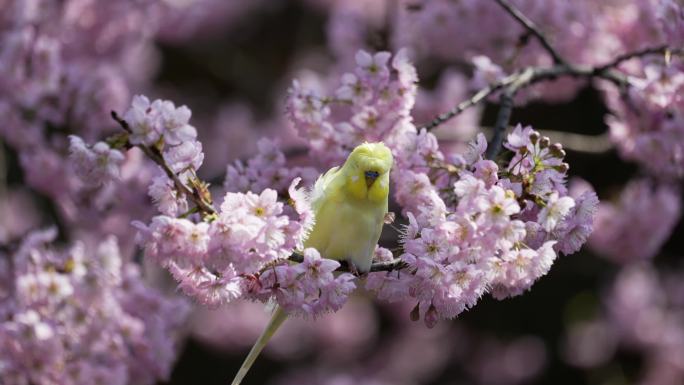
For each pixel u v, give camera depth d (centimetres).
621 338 1805
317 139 702
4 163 1348
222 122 1780
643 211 1152
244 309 1811
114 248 841
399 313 1927
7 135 1088
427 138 628
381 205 548
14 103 1062
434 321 546
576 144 1034
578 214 538
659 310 1800
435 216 519
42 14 1122
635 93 845
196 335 1802
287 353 1869
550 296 1922
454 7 1067
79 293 827
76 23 1231
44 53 1046
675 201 1152
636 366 1812
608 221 1162
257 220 485
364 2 1789
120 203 1040
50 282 815
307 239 551
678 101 788
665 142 898
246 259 488
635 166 1652
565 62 830
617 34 1010
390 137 677
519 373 1925
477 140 554
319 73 1827
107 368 855
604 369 1820
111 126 1116
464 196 509
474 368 1934
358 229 545
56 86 1055
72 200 1081
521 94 895
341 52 1288
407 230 532
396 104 676
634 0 1009
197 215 566
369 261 551
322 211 546
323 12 1894
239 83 1941
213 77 1956
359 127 684
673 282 1820
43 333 811
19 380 826
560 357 1897
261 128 1817
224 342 1816
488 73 867
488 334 1955
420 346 1931
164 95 1897
